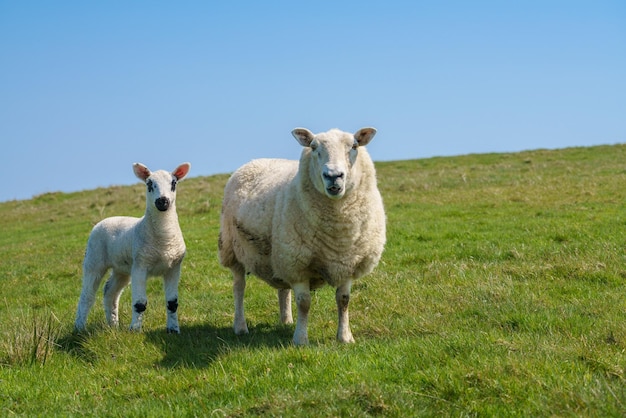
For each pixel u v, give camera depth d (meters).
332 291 11.04
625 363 5.87
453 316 8.57
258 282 12.62
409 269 12.15
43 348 7.96
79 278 15.09
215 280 13.10
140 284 8.91
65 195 37.22
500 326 7.86
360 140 8.20
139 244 8.91
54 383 7.08
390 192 24.73
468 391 5.48
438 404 5.37
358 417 5.12
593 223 14.77
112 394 6.57
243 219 8.93
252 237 8.80
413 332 7.98
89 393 6.68
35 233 24.62
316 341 8.26
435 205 20.55
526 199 19.75
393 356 6.53
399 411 5.20
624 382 5.38
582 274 10.24
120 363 7.65
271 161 9.88
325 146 7.65
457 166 35.34
